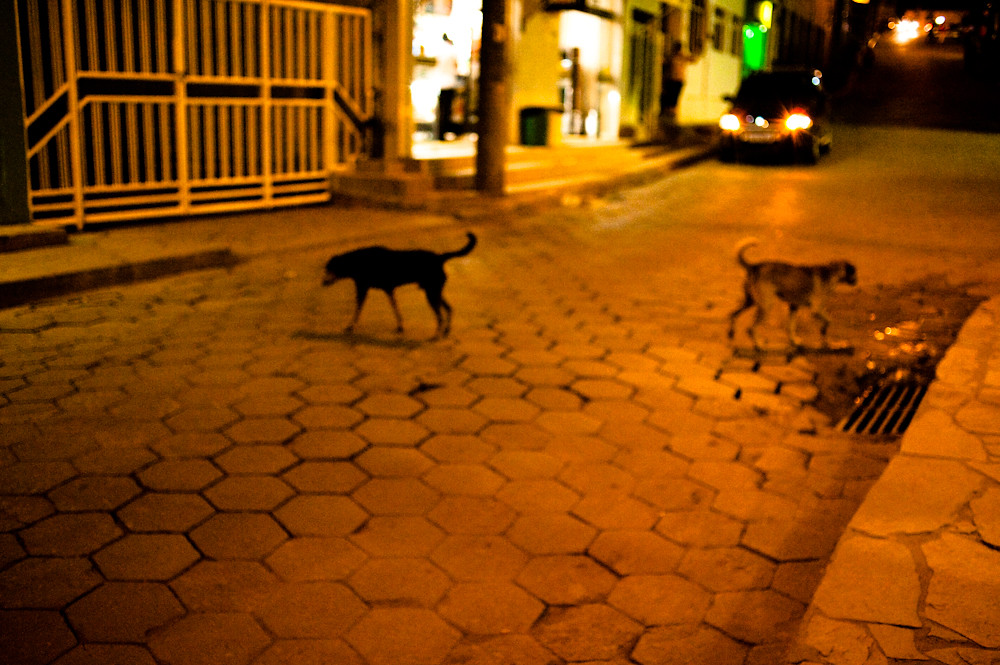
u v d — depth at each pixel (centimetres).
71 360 517
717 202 1198
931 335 612
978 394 425
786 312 658
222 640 272
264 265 781
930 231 984
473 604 294
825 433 439
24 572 303
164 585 299
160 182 906
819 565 319
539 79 1384
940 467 345
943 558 280
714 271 792
